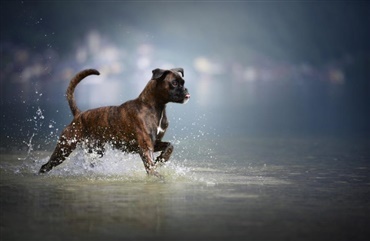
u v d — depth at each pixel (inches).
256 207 262.5
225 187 313.3
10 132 605.9
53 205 263.3
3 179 334.3
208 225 228.8
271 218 241.9
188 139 593.9
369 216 247.8
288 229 224.8
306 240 210.8
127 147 346.0
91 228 223.6
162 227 225.5
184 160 428.8
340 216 247.4
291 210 257.6
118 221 234.1
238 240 209.2
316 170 385.1
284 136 641.6
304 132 690.2
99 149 354.6
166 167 379.6
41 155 444.5
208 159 438.3
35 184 317.7
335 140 598.9
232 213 249.9
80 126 353.4
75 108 360.5
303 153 485.1
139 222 232.8
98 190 300.2
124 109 343.0
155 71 335.0
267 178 347.9
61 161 358.0
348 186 322.0
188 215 245.1
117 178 336.8
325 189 311.4
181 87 335.9
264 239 210.8
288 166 403.5
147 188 306.5
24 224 229.3
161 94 337.1
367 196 292.7
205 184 321.7
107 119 345.1
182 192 296.0
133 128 338.0
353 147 533.6
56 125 690.2
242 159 440.5
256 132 684.7
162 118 345.7
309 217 244.8
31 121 724.7
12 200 274.4
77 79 362.0
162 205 264.2
